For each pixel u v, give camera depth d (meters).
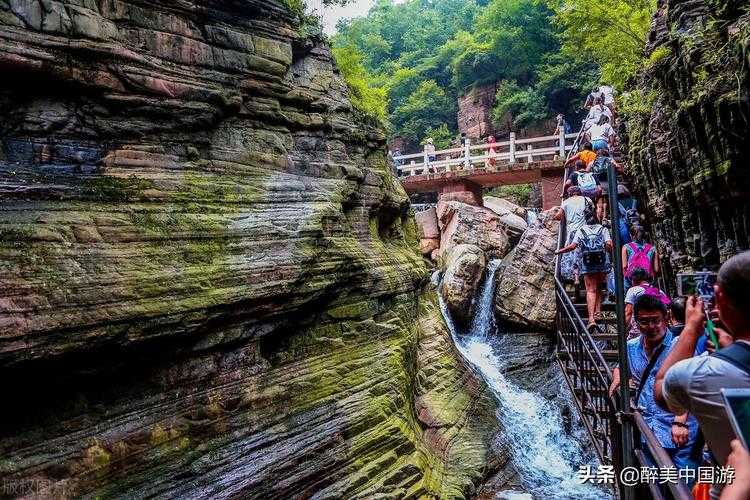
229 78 5.92
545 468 8.27
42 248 3.74
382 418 6.02
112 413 4.06
